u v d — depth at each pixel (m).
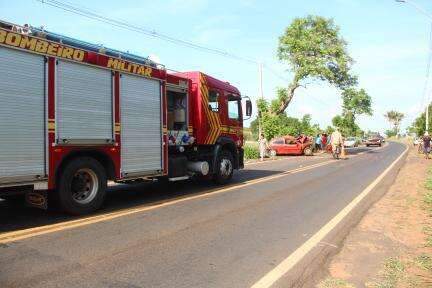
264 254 6.74
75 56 9.05
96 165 9.57
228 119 15.09
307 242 7.47
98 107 9.63
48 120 8.51
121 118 10.26
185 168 12.75
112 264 6.10
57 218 8.95
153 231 8.00
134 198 11.78
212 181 15.36
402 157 32.69
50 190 8.86
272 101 43.56
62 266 5.96
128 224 8.52
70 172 9.02
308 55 42.72
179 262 6.26
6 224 8.38
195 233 7.92
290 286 5.48
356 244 7.45
